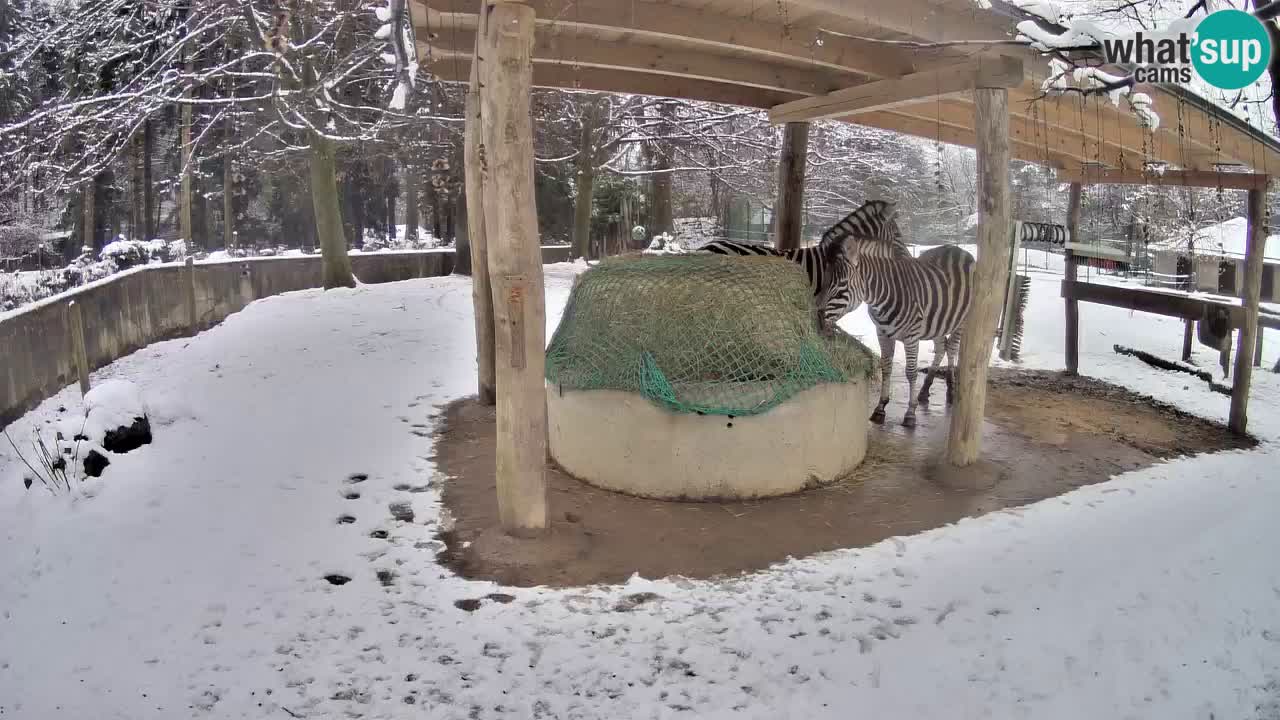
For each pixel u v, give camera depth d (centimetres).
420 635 381
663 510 548
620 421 573
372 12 1466
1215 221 1548
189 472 586
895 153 2875
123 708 320
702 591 432
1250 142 720
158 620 388
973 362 625
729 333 577
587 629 389
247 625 386
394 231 3381
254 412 748
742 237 2803
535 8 525
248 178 2797
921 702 324
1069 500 584
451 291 1480
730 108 2242
